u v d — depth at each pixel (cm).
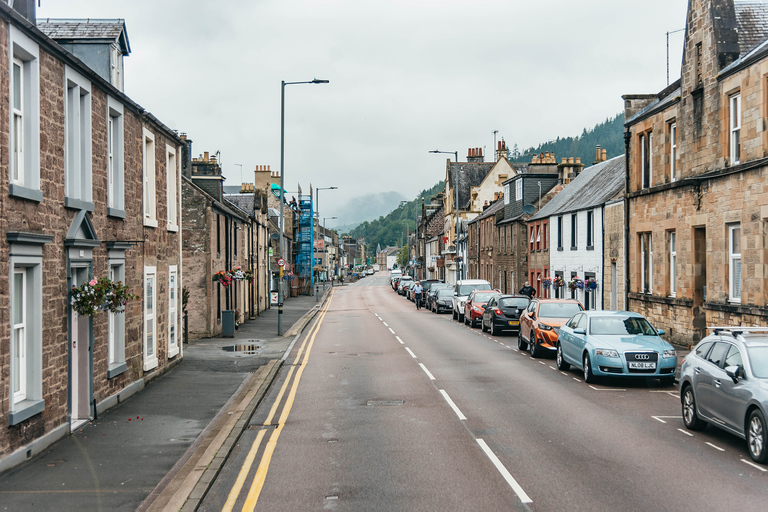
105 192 1257
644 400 1326
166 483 802
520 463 873
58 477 826
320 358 2042
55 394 998
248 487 794
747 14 1920
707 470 834
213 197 2867
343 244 17862
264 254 4606
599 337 1548
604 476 811
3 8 813
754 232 1644
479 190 7244
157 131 1658
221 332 2827
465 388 1477
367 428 1097
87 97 1161
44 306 957
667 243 2238
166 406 1277
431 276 9419
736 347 959
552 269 3666
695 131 1995
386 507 709
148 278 1561
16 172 914
